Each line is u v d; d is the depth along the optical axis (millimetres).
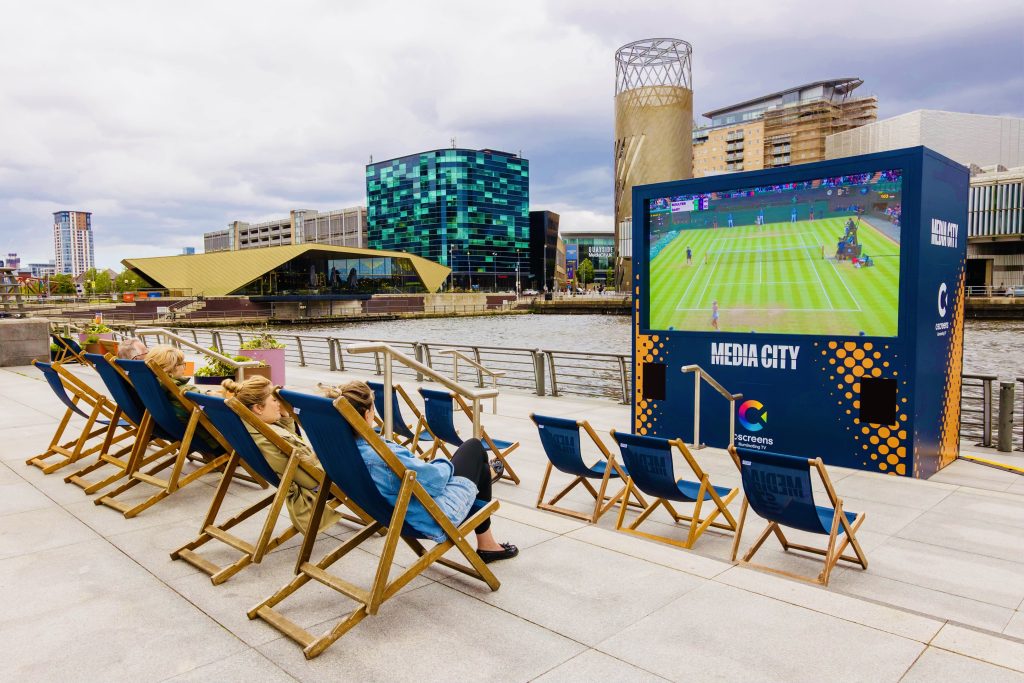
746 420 8477
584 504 6266
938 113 169125
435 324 113250
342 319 117750
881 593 4309
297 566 3732
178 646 3291
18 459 7297
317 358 34625
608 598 3863
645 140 144500
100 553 4527
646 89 143000
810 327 7914
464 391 4348
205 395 4285
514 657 3199
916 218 7117
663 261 9078
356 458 3289
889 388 7375
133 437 8352
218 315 104938
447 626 3510
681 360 9016
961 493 6680
